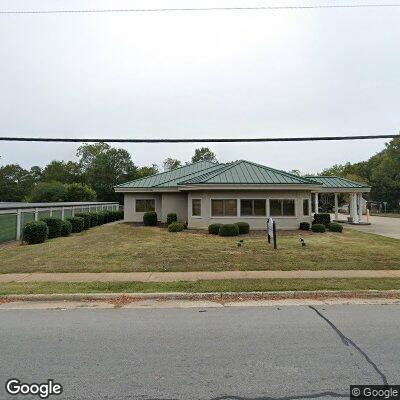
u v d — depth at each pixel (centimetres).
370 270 1034
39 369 427
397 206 6406
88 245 1595
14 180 8056
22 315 658
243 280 909
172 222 2423
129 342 514
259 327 580
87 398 361
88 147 7325
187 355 466
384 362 441
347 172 7069
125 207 2986
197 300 768
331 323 598
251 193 2230
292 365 434
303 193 2255
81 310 693
